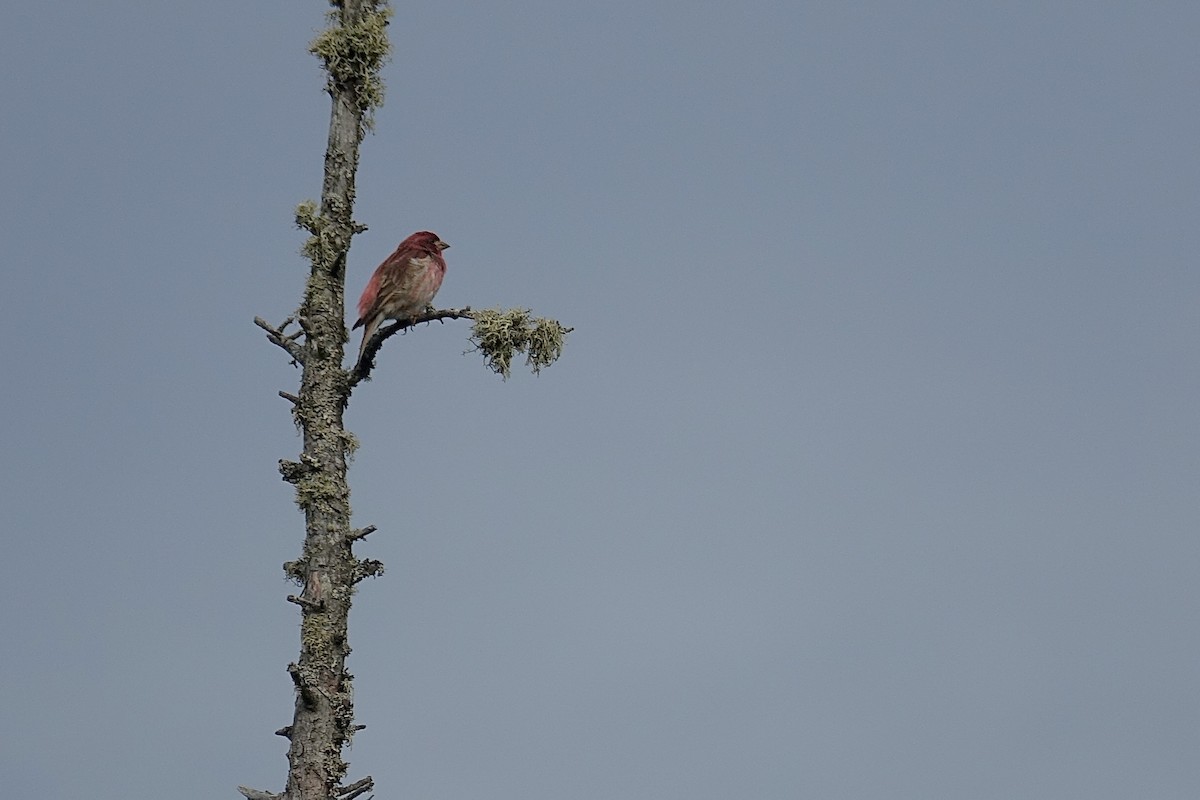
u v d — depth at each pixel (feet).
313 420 46.96
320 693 44.04
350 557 46.29
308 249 48.60
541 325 50.44
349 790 43.27
